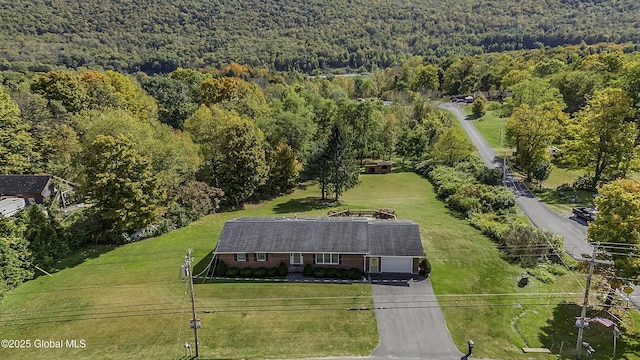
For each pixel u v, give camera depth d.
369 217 50.81
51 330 30.92
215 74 130.25
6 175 52.50
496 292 35.56
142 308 33.44
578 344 27.83
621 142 54.34
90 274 39.12
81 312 33.03
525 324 31.59
